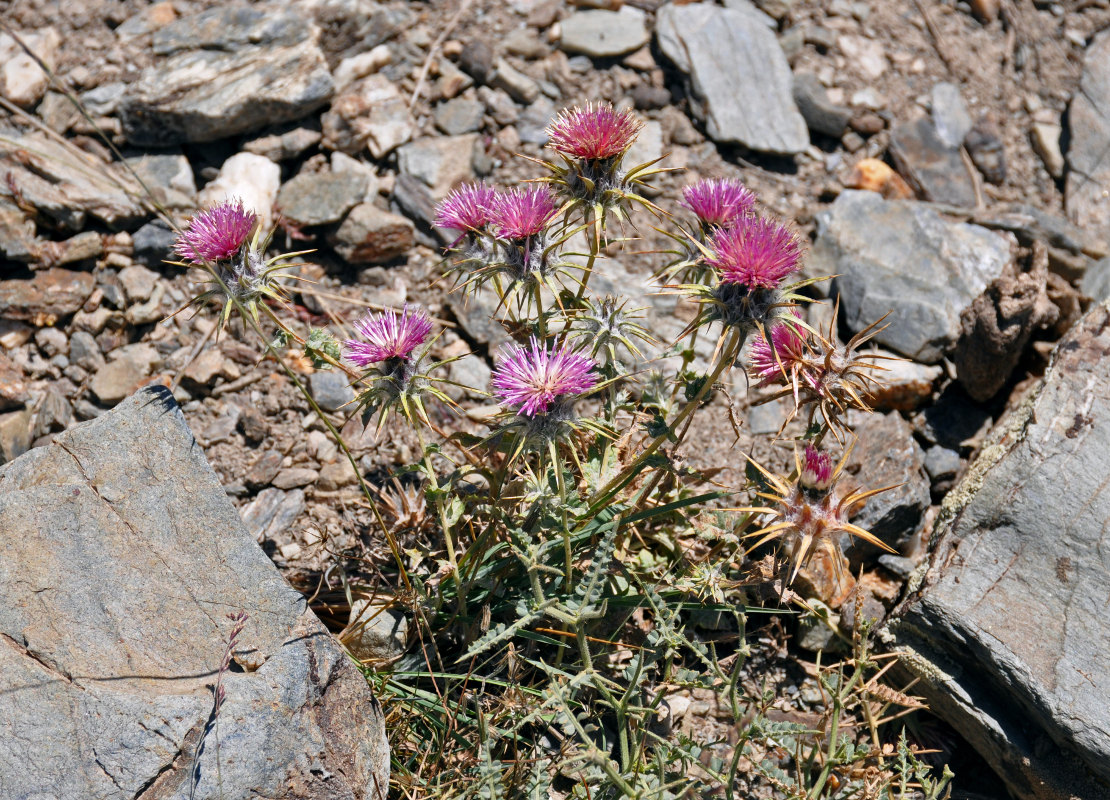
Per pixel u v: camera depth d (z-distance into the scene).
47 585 0.58
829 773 0.60
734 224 0.58
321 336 0.60
